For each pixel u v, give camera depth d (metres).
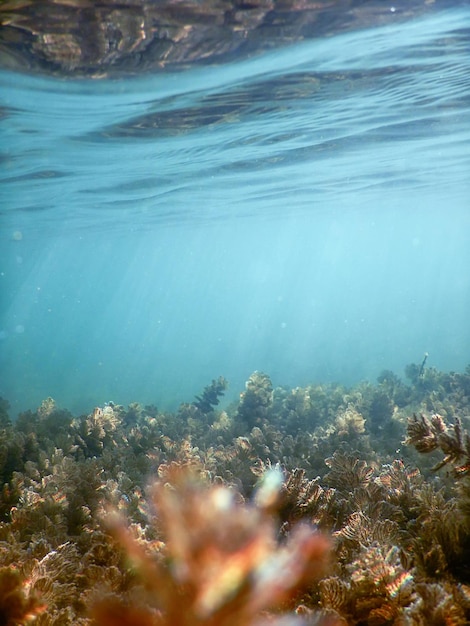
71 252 71.31
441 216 50.66
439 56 9.95
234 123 13.87
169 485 3.11
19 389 36.38
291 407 11.79
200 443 8.41
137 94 10.66
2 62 8.44
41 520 3.84
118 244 60.78
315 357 48.09
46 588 2.46
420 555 2.46
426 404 11.27
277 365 44.41
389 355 44.50
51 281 192.50
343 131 16.11
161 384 37.97
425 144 18.61
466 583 2.32
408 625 1.84
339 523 3.22
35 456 6.30
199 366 47.75
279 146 17.41
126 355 63.81
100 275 165.25
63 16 6.80
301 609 1.94
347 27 8.05
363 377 33.41
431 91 12.45
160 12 6.91
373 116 14.57
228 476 4.80
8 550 3.15
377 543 2.49
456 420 2.85
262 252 117.75
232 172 21.17
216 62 9.09
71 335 113.38
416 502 3.37
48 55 8.20
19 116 11.89
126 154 16.58
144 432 8.13
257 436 7.46
